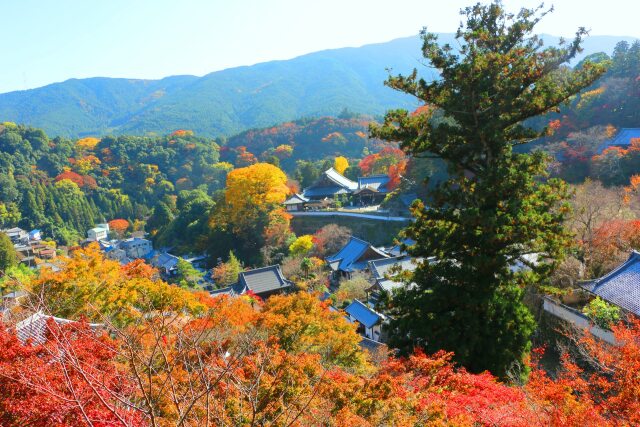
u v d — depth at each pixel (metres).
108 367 5.08
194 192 60.16
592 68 11.95
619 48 47.09
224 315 12.20
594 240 18.50
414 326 12.17
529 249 12.31
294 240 38.47
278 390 6.35
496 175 11.30
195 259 43.91
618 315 13.81
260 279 29.58
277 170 43.62
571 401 6.39
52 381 4.79
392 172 46.03
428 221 13.01
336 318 14.40
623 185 29.14
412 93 13.18
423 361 8.47
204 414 4.91
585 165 32.66
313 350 11.55
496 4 12.37
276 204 42.50
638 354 7.14
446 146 13.00
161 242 51.91
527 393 7.27
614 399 6.70
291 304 14.48
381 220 39.59
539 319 16.83
